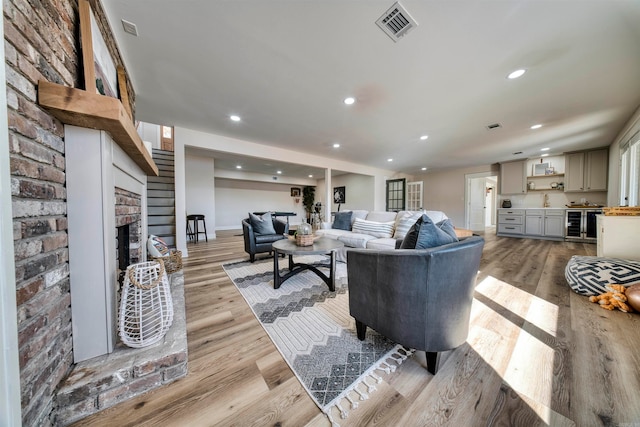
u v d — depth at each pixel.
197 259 3.56
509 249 4.23
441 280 1.08
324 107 2.75
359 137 3.93
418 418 0.91
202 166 5.58
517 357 1.26
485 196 7.89
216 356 1.29
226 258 3.64
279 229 3.99
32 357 0.75
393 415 0.92
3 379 0.55
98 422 0.90
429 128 3.47
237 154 4.20
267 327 1.60
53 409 0.86
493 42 1.65
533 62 1.88
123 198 1.56
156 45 1.71
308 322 1.67
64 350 0.94
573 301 1.96
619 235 2.39
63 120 0.94
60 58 0.96
